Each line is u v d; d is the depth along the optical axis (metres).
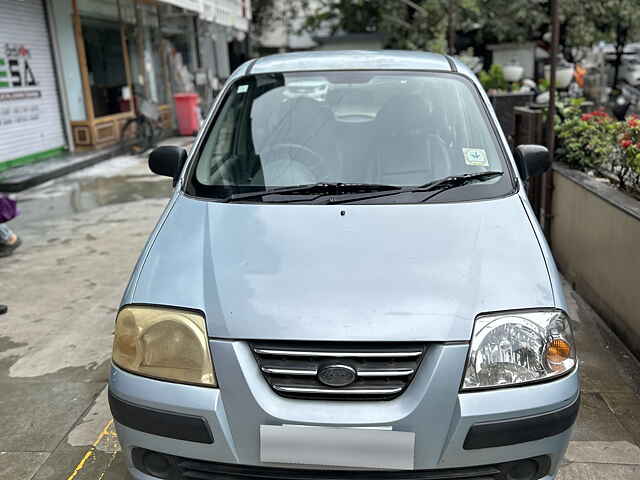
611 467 2.50
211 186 2.64
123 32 12.41
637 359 3.33
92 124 10.84
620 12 15.49
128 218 6.63
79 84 10.73
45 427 2.88
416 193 2.51
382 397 1.85
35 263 5.22
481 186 2.56
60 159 9.89
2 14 8.99
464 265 2.08
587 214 4.09
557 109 5.51
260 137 2.88
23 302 4.39
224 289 2.01
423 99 2.96
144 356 1.97
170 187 8.22
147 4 13.62
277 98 3.04
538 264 2.13
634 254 3.33
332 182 2.62
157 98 14.34
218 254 2.16
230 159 2.78
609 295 3.71
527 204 2.48
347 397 1.85
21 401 3.11
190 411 1.87
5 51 9.05
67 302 4.37
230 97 3.10
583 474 2.46
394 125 2.86
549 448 1.92
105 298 4.42
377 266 2.07
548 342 1.94
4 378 3.34
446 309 1.91
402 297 1.95
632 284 3.37
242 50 21.16
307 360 1.87
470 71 3.24
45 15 10.19
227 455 1.88
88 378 3.33
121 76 12.36
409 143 2.78
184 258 2.18
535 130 5.47
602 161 4.40
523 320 1.94
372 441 1.82
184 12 14.48
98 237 5.95
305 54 3.42
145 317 2.00
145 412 1.92
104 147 11.14
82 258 5.33
